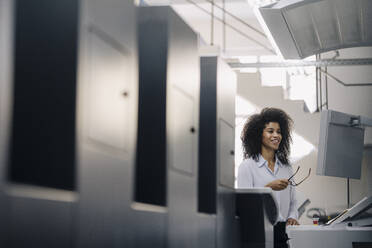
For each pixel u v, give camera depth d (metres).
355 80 7.61
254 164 4.66
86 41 1.25
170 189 1.87
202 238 2.28
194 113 2.22
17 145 1.21
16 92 1.22
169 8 1.90
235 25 8.55
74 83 1.20
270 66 7.06
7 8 0.98
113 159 1.41
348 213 4.31
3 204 0.95
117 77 1.45
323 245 4.00
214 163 2.54
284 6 3.71
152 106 1.86
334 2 3.67
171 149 1.89
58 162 1.19
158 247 1.74
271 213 3.26
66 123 1.20
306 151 7.24
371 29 4.21
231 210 2.87
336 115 4.56
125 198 1.49
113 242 1.39
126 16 1.53
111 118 1.40
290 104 7.37
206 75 2.60
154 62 1.88
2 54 0.96
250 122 4.75
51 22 1.23
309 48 4.62
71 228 1.17
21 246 0.99
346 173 4.66
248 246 3.14
